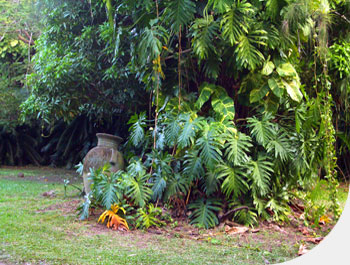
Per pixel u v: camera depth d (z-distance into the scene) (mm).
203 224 4176
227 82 4797
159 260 3076
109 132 12117
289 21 4207
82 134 12594
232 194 4484
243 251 3428
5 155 13984
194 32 4121
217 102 4473
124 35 5230
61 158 13320
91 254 3186
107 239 3691
